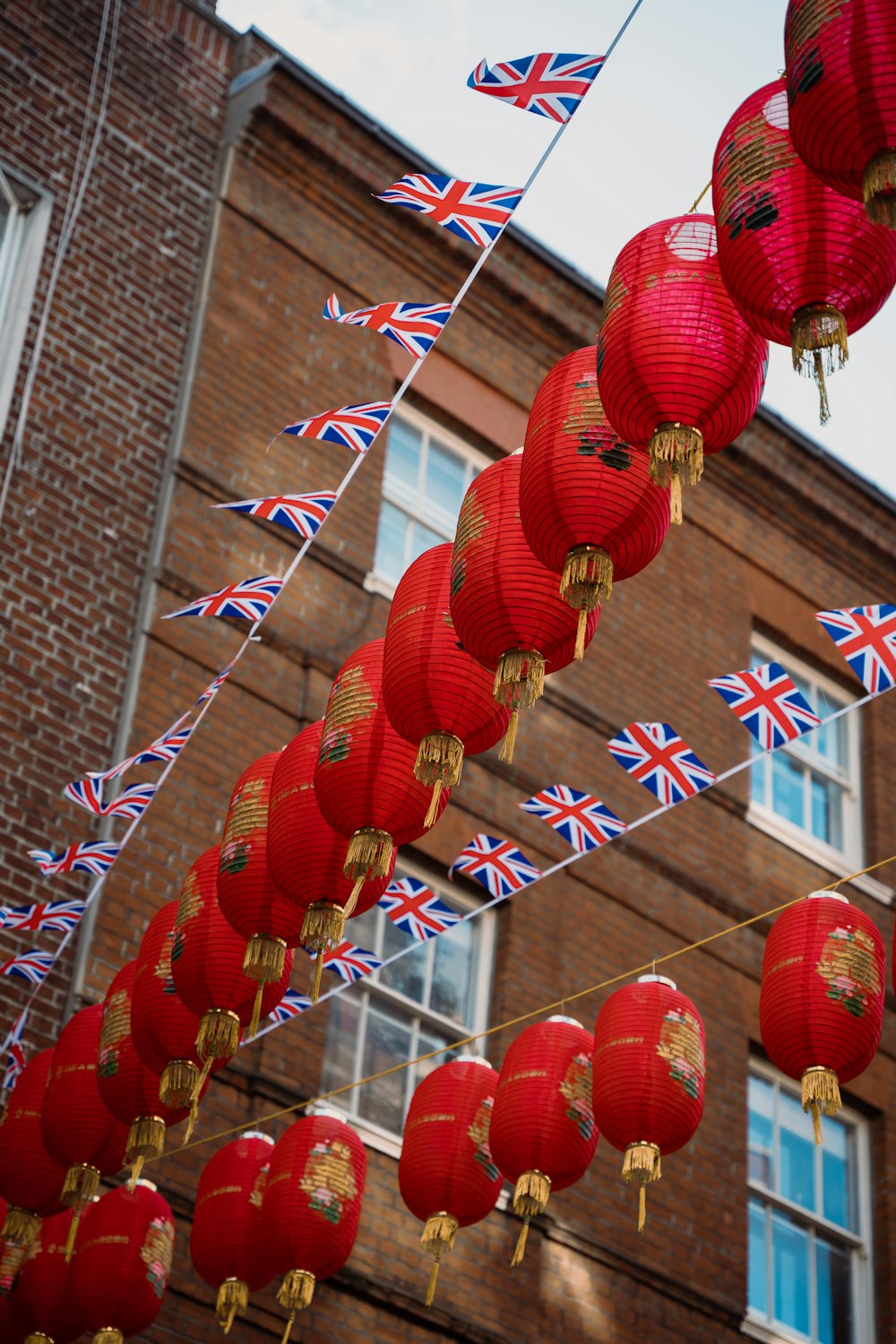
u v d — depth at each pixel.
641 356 4.69
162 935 6.80
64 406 10.89
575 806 7.07
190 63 12.80
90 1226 7.50
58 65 11.95
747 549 14.52
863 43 4.02
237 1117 9.59
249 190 12.52
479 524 5.23
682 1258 11.08
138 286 11.66
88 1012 7.43
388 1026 10.67
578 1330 10.37
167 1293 8.94
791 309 4.45
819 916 6.13
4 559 10.20
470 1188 6.81
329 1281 9.51
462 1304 9.96
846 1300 11.95
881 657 6.16
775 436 14.72
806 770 14.10
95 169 11.80
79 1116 7.16
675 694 13.25
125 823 9.94
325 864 5.80
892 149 4.07
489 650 5.21
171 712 10.44
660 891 12.34
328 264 12.73
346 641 11.42
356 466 6.33
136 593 10.70
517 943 11.36
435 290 13.32
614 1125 6.23
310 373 12.22
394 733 5.60
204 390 11.58
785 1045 5.98
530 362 13.70
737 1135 11.84
